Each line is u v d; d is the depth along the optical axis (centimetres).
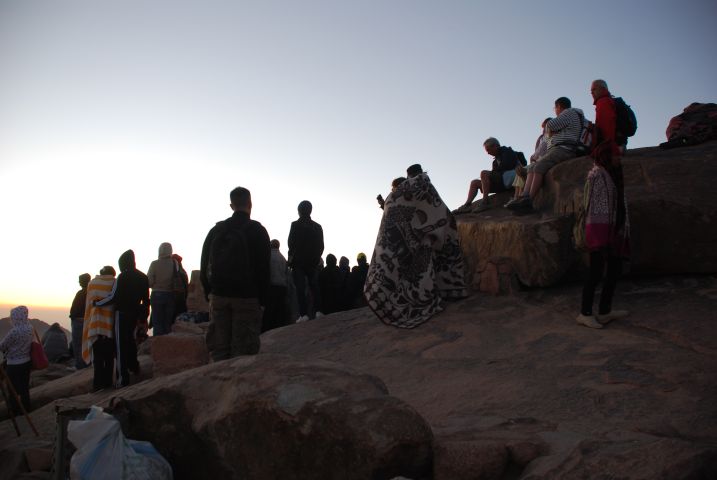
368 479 388
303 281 1042
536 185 852
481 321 727
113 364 935
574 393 504
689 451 336
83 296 1242
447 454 395
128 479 438
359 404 409
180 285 1270
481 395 534
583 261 753
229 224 643
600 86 850
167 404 490
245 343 635
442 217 791
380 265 764
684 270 733
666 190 765
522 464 387
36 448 653
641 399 475
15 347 912
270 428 429
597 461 349
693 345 559
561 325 671
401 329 753
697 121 944
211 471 461
